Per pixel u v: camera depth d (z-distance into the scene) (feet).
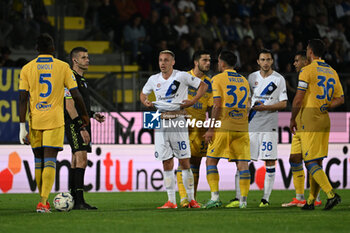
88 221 60.80
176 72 78.69
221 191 116.37
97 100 140.46
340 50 186.91
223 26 186.39
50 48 71.15
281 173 120.06
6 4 169.58
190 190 79.92
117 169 116.88
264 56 85.61
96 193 111.55
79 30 179.63
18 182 113.29
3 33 167.73
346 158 122.01
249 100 86.02
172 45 166.81
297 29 188.96
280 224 58.44
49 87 69.82
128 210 75.10
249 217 64.39
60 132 70.33
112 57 178.09
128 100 158.10
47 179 70.28
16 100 123.44
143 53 171.32
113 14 183.52
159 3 191.93
